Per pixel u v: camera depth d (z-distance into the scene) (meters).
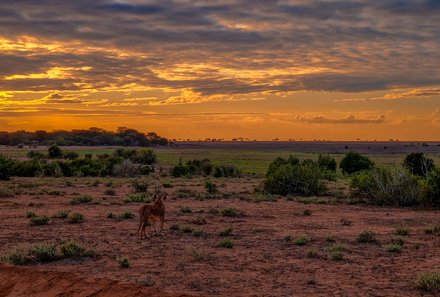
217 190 41.56
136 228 21.05
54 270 13.12
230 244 16.92
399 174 33.91
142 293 11.18
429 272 12.83
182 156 163.62
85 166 71.69
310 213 26.86
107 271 13.34
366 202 34.34
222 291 11.38
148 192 41.12
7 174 56.84
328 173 60.31
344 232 20.61
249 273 13.18
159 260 14.73
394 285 11.99
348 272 13.34
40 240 18.08
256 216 25.95
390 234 20.11
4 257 14.52
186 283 12.10
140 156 105.31
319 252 16.05
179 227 21.05
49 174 69.88
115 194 39.00
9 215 25.34
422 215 27.23
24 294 12.27
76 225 21.88
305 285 11.97
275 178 41.28
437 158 119.75
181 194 37.06
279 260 14.84
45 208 28.81
